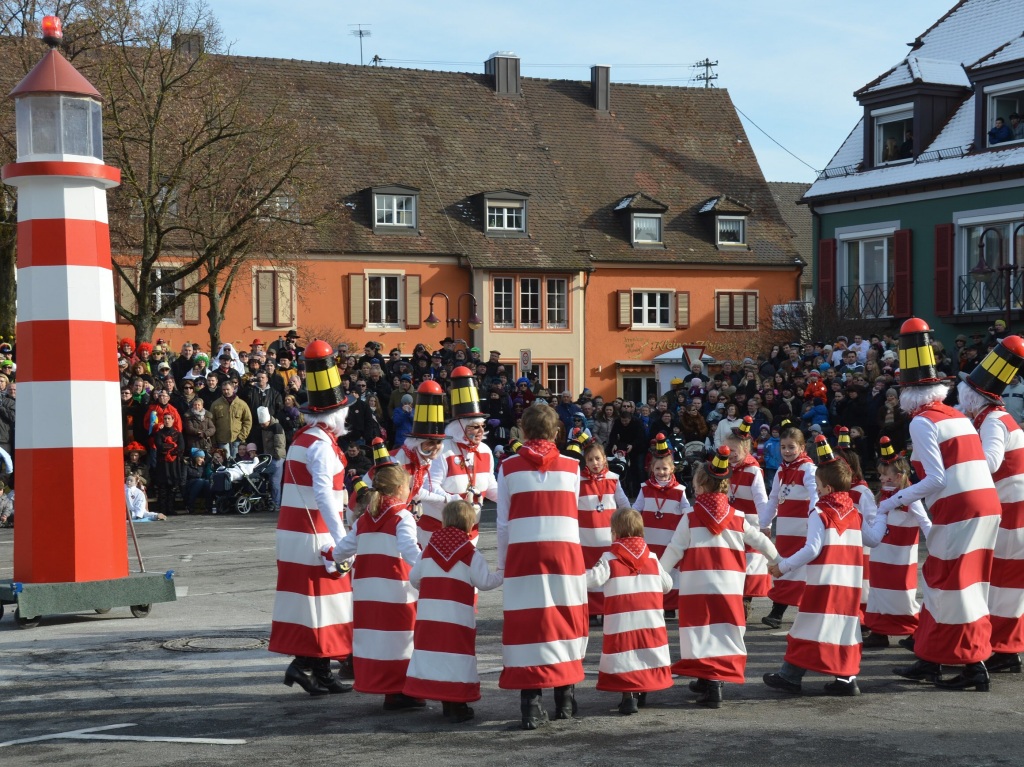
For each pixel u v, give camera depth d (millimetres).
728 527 7852
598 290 46969
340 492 8055
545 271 45312
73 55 28375
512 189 45906
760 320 38531
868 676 8695
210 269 32844
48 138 10328
